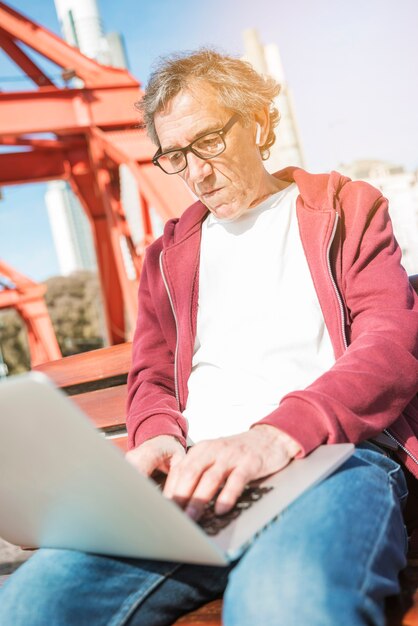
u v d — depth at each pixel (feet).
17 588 3.53
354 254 4.70
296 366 4.68
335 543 3.06
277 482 3.51
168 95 4.87
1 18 41.86
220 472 3.51
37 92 42.06
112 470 2.82
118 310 67.36
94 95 42.45
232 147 4.88
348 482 3.60
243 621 2.83
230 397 4.76
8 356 181.68
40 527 3.65
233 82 4.87
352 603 2.85
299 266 4.85
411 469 4.37
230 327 4.94
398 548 3.49
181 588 3.84
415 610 3.42
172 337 5.50
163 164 5.30
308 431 3.75
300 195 5.10
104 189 49.14
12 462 3.15
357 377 3.99
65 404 2.65
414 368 4.18
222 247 5.17
